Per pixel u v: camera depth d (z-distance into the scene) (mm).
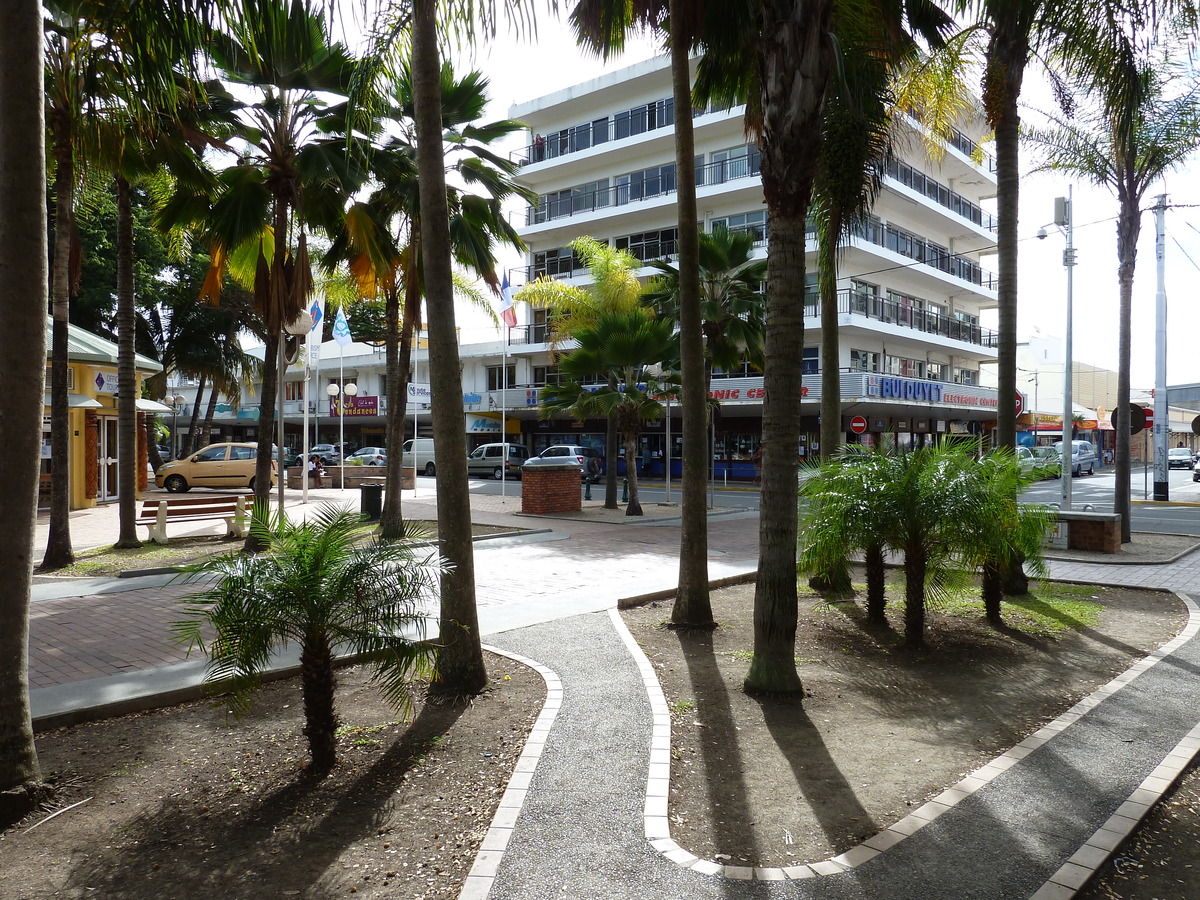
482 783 3945
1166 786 3900
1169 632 7242
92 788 3920
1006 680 5742
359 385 50906
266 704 5238
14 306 3643
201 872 3133
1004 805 3670
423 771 4094
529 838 3322
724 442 34750
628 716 4844
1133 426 17547
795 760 4227
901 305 33219
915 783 3941
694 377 7285
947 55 9352
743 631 7234
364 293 13125
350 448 53250
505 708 5047
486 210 12070
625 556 12156
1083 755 4293
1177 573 10531
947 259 36156
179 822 3561
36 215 3713
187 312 29594
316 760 4082
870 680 5715
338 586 3934
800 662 6172
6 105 3617
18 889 3025
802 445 31875
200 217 11406
